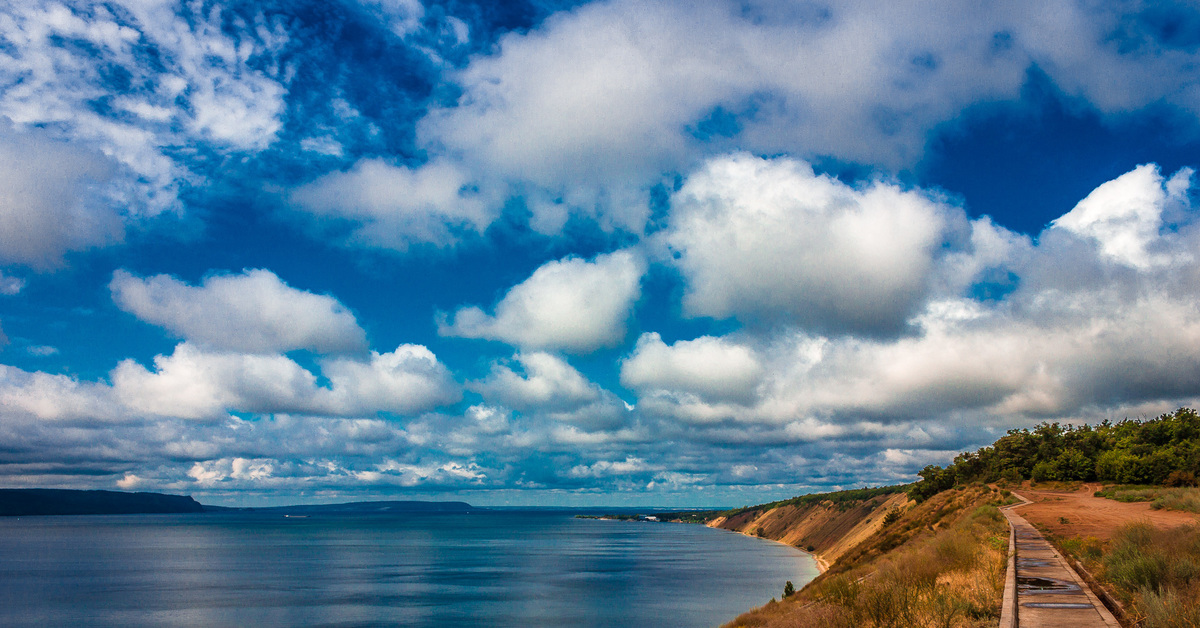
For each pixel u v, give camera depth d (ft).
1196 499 139.85
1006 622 43.37
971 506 222.28
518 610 339.36
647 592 402.52
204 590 430.61
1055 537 97.25
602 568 565.53
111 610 352.28
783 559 624.18
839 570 194.18
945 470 393.70
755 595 386.73
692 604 354.74
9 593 422.00
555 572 536.83
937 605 51.78
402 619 315.58
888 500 634.43
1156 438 332.60
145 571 561.43
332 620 315.17
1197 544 58.13
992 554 79.56
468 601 373.40
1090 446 338.54
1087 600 51.49
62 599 394.73
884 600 54.29
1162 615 40.47
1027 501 205.67
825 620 57.06
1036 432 370.53
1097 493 224.33
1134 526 73.15
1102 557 67.00
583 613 326.65
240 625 304.71
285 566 608.19
